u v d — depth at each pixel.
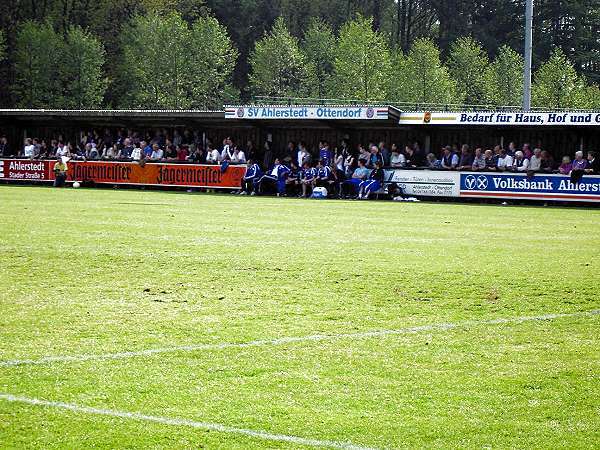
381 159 39.69
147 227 22.52
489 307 12.53
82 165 46.28
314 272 15.23
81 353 9.79
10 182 48.56
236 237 20.44
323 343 10.34
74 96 78.19
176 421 7.71
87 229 21.80
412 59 79.25
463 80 83.38
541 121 37.72
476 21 114.44
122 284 14.05
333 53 85.06
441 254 17.80
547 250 18.73
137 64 80.75
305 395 8.43
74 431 7.48
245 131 46.97
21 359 9.53
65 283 14.09
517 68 81.81
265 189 42.50
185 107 79.81
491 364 9.54
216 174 43.12
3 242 18.80
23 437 7.34
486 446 7.24
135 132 48.84
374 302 12.80
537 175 36.88
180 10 99.19
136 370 9.17
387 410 8.03
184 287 13.82
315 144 45.59
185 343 10.28
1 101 85.50
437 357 9.79
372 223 24.92
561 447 7.23
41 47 77.06
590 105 76.94
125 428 7.54
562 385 8.82
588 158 36.97
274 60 80.88
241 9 107.31
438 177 38.69
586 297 13.28
